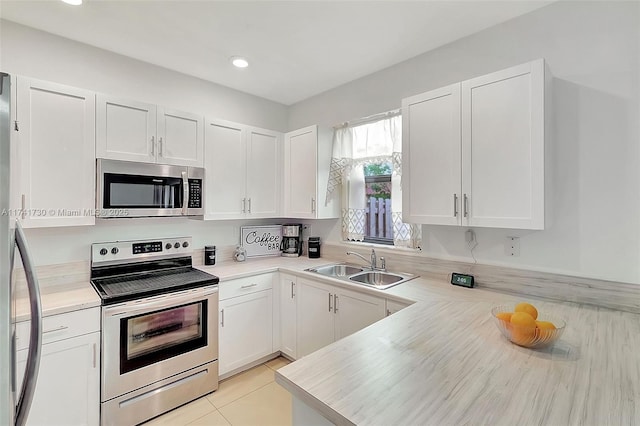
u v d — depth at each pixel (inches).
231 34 82.7
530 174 62.2
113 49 90.4
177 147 93.5
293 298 103.9
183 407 82.4
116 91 92.5
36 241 79.1
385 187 109.6
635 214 60.7
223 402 84.7
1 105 33.9
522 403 32.4
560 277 68.6
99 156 79.0
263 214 117.6
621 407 31.7
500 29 77.5
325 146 116.0
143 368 76.0
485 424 29.3
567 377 37.5
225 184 105.6
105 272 88.4
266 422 76.9
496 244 78.9
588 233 65.6
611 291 62.8
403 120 83.7
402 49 90.7
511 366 40.2
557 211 69.3
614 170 62.7
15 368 38.0
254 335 101.3
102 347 70.2
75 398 66.7
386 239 109.6
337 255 118.6
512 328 45.6
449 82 87.3
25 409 39.6
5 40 75.8
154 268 97.6
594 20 64.6
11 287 34.9
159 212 88.2
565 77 68.1
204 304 87.4
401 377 37.5
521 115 63.2
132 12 73.1
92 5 70.4
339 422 30.7
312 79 111.8
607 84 63.3
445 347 45.6
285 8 71.8
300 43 87.4
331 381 36.6
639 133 60.1
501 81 66.0
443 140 75.3
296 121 135.6
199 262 110.6
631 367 39.9
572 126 67.2
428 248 92.4
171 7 71.3
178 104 105.4
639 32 60.0
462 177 71.8
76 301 68.3
